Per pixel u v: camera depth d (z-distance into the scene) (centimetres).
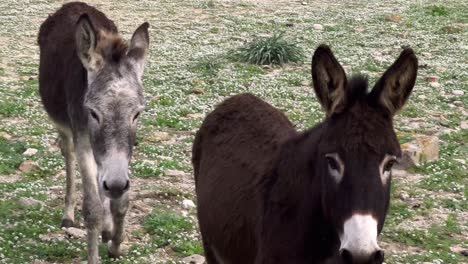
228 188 468
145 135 897
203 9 1836
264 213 438
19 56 1307
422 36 1560
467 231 666
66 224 648
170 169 790
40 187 727
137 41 573
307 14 1803
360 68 1259
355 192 399
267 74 1235
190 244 626
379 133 405
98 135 538
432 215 697
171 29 1584
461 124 985
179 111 995
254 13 1800
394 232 656
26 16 1667
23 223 646
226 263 475
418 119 995
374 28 1633
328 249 424
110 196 532
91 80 548
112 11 1756
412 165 812
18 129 900
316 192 420
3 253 605
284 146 448
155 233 646
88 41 550
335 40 1505
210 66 1240
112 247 605
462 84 1191
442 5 1911
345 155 403
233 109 507
